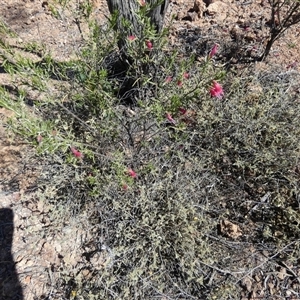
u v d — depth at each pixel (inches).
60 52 107.0
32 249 74.4
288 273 68.5
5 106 52.0
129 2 76.0
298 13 104.7
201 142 80.2
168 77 72.4
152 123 72.1
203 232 69.0
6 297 69.4
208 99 80.5
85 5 69.1
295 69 97.8
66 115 78.0
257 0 120.1
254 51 104.2
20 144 87.8
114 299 65.1
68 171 75.6
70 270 69.6
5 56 64.6
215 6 117.7
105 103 70.4
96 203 74.7
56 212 73.7
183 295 64.9
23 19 123.5
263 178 76.6
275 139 76.4
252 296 66.5
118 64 88.3
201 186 76.0
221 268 68.1
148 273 67.2
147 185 72.3
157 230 67.7
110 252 69.6
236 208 76.2
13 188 82.7
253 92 84.7
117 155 70.3
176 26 114.5
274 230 72.7
